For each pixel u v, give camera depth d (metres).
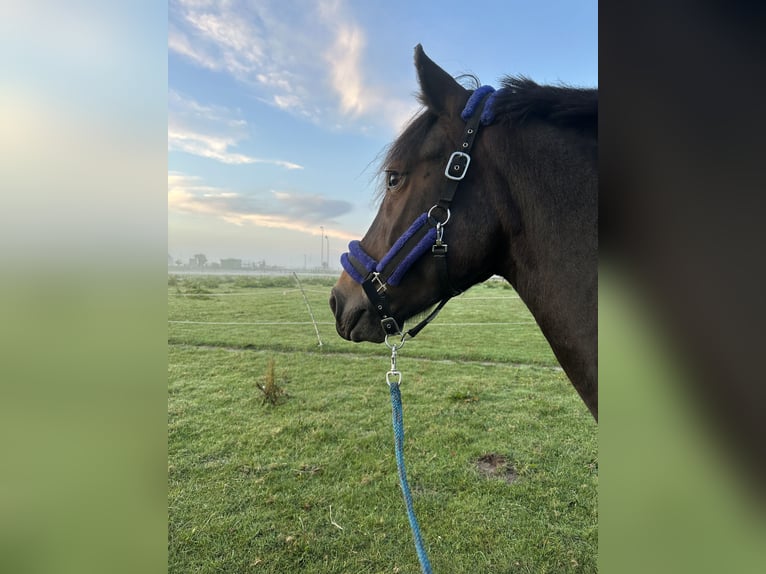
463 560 2.09
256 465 3.12
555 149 1.17
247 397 4.75
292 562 2.10
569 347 1.14
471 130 1.23
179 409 4.36
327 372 5.87
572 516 2.44
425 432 3.71
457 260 1.25
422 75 1.25
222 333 8.64
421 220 1.25
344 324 1.47
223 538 2.28
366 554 2.14
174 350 7.31
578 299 1.12
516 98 1.21
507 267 1.31
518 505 2.55
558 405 4.43
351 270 1.39
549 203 1.16
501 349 7.43
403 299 1.33
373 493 2.71
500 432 3.70
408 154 1.29
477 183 1.23
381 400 4.62
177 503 2.62
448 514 2.47
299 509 2.54
